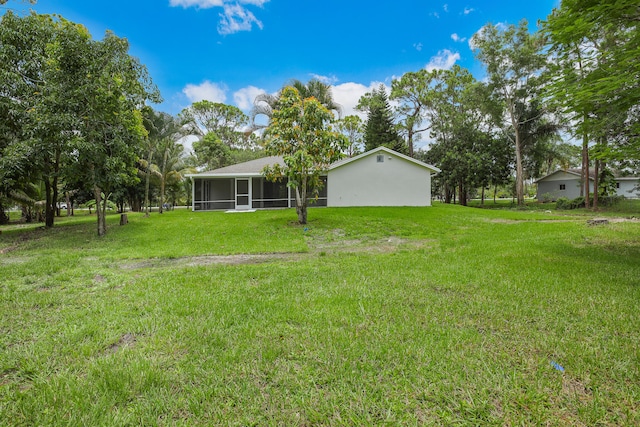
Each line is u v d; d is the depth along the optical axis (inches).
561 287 155.4
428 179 736.3
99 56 377.7
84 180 398.6
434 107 1218.0
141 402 73.1
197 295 154.7
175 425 66.2
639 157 236.5
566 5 214.7
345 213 567.8
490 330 108.6
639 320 113.3
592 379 78.7
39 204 757.9
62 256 277.9
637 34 195.0
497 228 430.6
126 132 416.2
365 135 1250.6
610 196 916.0
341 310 128.6
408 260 235.9
